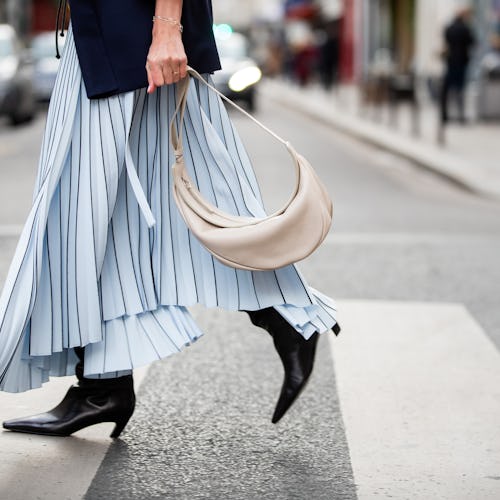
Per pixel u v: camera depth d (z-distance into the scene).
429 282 7.60
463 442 4.20
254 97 32.38
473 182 14.19
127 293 3.62
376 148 20.69
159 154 3.71
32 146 19.94
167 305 3.70
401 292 7.23
